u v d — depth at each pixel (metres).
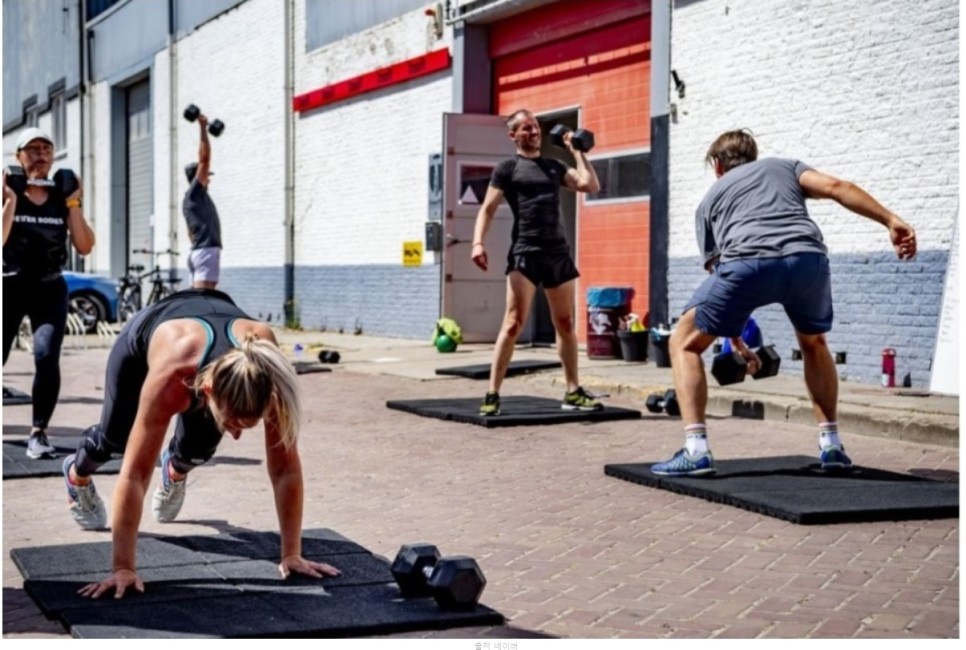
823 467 6.42
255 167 20.94
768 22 10.80
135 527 4.22
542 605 4.26
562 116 14.32
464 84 15.22
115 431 4.75
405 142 16.67
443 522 5.62
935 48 9.28
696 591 4.43
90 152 27.56
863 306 9.98
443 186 14.53
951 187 9.19
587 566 4.79
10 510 5.84
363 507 5.97
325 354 13.48
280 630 3.80
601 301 12.52
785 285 6.02
